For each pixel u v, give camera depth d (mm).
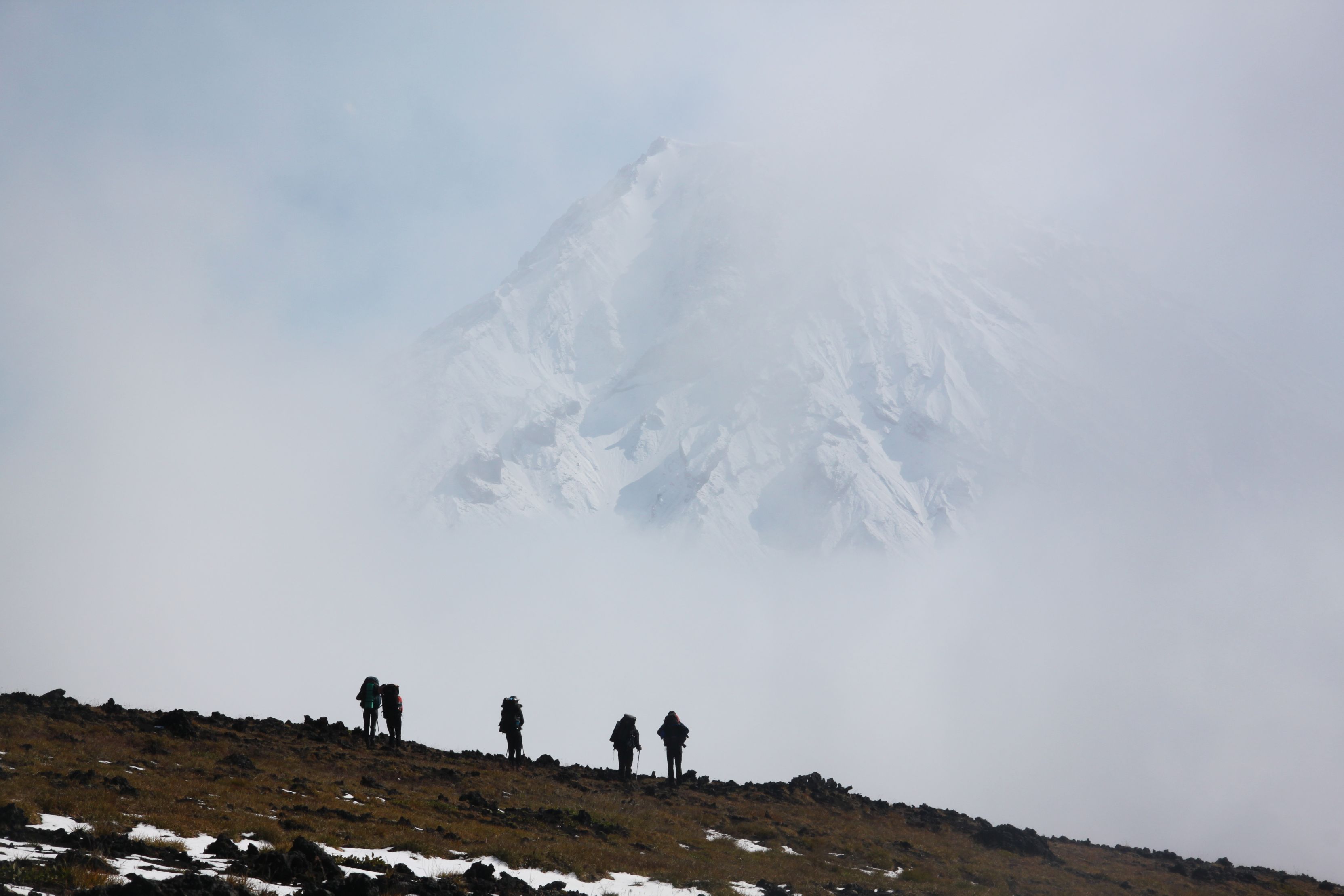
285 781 39938
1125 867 51250
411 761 51500
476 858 31203
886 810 56625
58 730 42500
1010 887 40250
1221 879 51625
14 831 24969
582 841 36719
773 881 34531
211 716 55812
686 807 48094
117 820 28344
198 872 23938
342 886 24266
